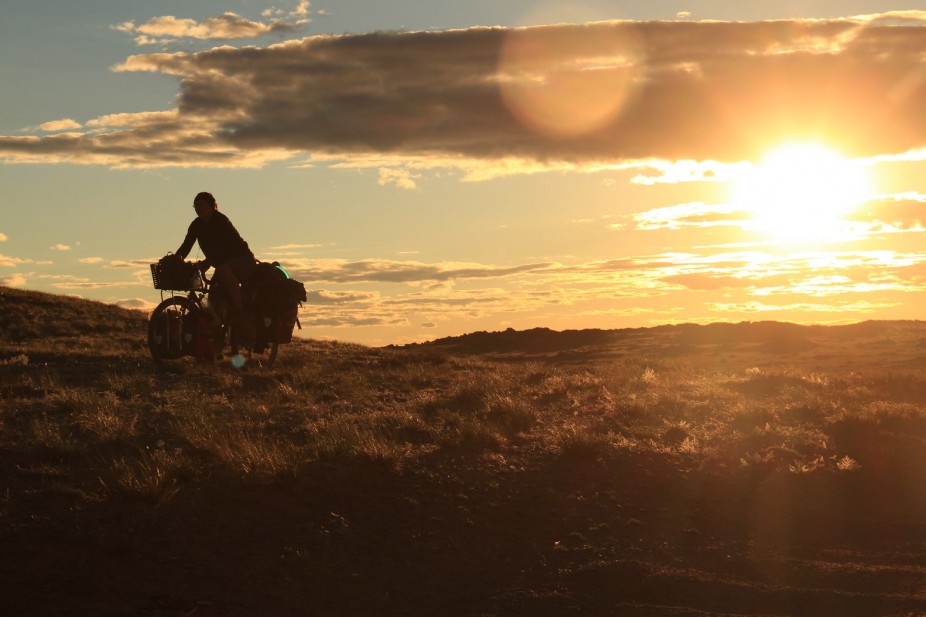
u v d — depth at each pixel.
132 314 26.78
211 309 14.14
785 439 10.87
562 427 11.09
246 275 14.48
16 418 9.88
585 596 6.45
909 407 12.55
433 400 12.55
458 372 17.23
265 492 7.78
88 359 15.72
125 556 6.40
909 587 6.68
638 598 6.47
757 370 17.80
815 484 9.37
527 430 10.93
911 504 8.86
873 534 8.05
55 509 6.98
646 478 9.29
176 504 7.32
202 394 12.27
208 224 14.23
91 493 7.34
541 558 7.14
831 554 7.50
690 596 6.51
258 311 14.82
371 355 20.38
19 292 27.39
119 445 8.83
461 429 10.10
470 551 7.18
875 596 6.49
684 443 10.45
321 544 7.03
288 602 6.16
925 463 10.18
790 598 6.48
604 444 10.09
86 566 6.19
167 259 13.91
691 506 8.58
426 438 10.09
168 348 14.19
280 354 18.12
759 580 6.88
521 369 18.72
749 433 11.20
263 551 6.81
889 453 10.45
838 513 8.55
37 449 8.31
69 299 27.67
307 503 7.70
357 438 9.23
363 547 7.07
